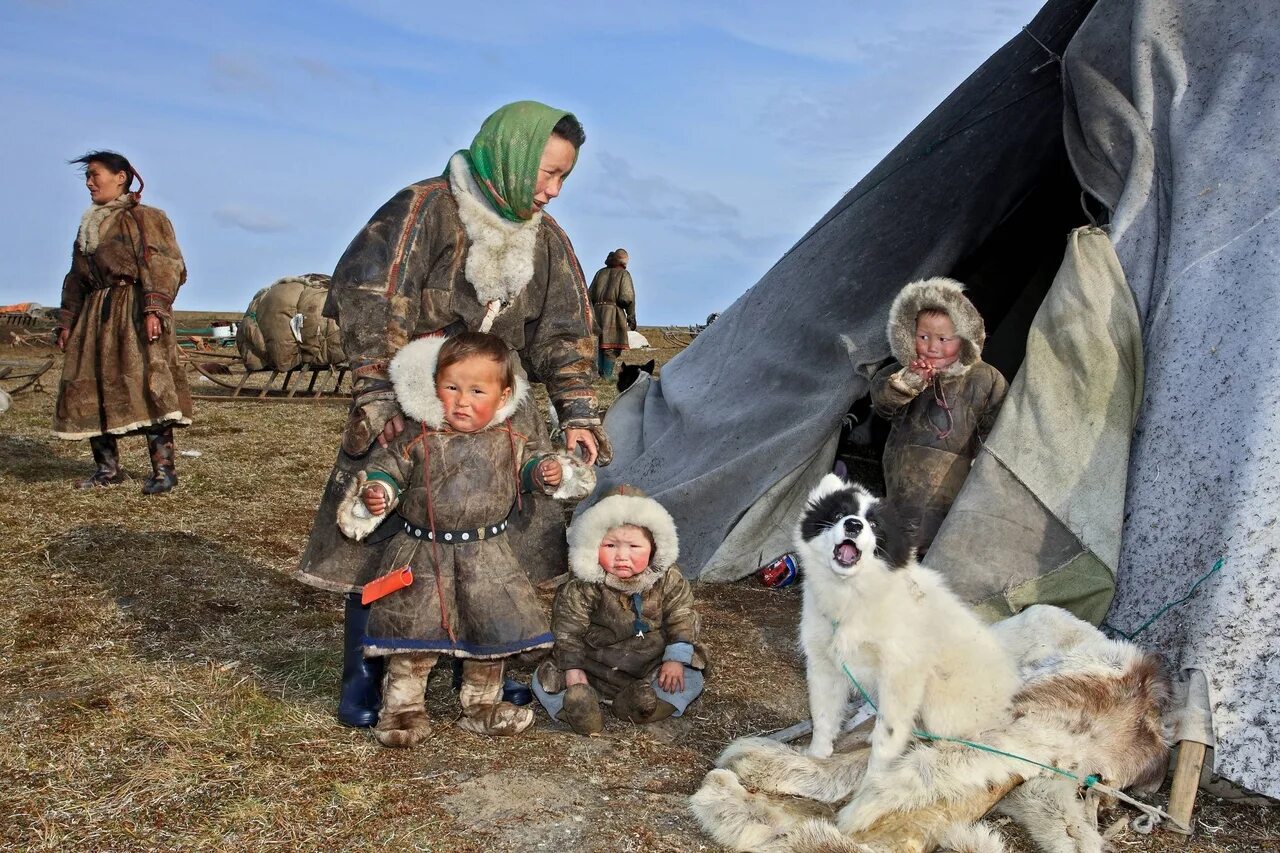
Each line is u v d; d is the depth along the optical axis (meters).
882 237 6.43
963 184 6.20
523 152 3.53
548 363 3.97
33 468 7.79
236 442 9.40
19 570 5.29
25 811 2.92
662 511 3.83
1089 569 4.18
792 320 6.68
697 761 3.55
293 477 8.00
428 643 3.41
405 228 3.57
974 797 3.02
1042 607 3.91
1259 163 4.41
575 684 3.72
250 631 4.59
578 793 3.22
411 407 3.35
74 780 3.11
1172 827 3.17
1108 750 3.25
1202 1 5.03
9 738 3.38
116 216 6.81
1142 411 4.35
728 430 6.46
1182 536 3.93
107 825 2.87
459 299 3.70
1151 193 4.81
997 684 3.32
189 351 13.43
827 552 3.22
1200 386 4.11
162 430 7.15
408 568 3.42
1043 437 4.43
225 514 6.70
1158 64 5.02
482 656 3.44
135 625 4.58
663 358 20.66
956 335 4.70
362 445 3.46
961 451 4.77
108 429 6.84
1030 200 6.37
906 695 3.18
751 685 4.30
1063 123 5.54
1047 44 6.26
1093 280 4.50
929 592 3.34
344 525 3.25
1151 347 4.41
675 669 3.81
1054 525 4.30
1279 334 3.93
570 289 3.95
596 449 3.89
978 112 6.38
